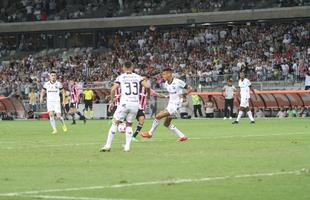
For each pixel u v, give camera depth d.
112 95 40.44
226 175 28.39
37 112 116.94
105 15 155.25
